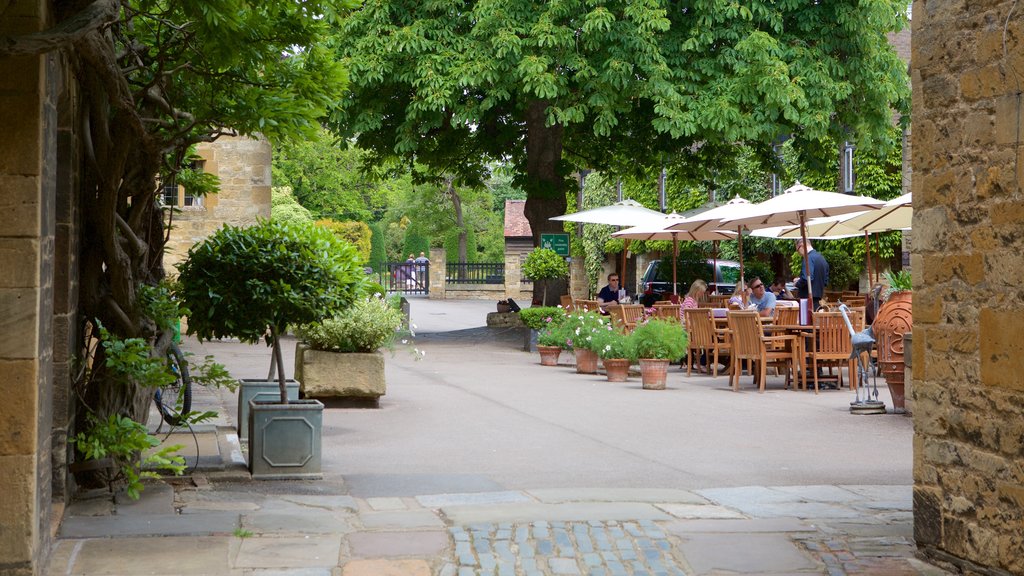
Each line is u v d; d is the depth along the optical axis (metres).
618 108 21.89
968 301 5.47
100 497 6.81
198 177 9.36
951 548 5.54
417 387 14.38
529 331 21.09
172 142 6.91
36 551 4.99
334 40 21.81
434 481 7.77
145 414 7.38
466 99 23.34
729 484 7.80
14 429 4.90
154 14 6.64
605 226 46.47
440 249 56.53
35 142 4.91
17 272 4.91
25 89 4.89
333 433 10.25
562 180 26.05
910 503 6.97
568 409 12.21
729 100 21.61
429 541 5.88
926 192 5.84
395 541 5.86
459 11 22.72
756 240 33.53
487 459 8.84
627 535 6.04
